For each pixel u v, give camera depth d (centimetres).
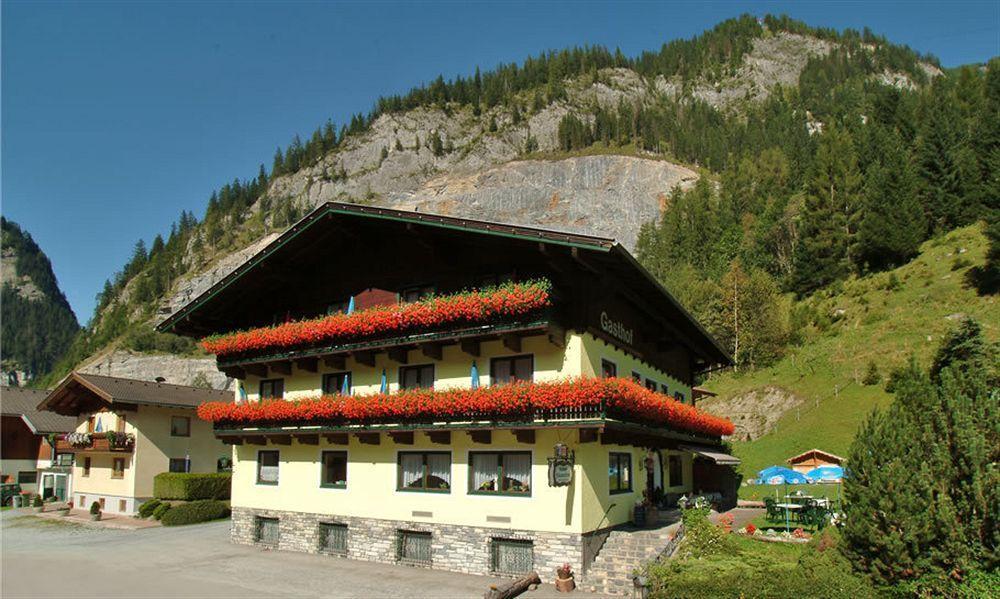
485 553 2016
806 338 7319
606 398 1805
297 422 2422
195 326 2858
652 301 2391
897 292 7231
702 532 1775
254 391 2769
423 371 2267
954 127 9831
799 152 13912
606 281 2017
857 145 11138
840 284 8188
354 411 2178
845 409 5269
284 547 2544
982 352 4441
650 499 2494
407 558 2203
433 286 2261
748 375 7038
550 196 18100
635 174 17862
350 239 2509
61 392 4138
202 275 18912
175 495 3731
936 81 13162
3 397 5328
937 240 7981
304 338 2339
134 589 1967
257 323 2791
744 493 3888
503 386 1923
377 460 2314
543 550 1912
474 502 2058
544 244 1917
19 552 2786
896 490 1337
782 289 9375
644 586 1533
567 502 1895
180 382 13275
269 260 2528
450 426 1992
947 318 6147
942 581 1264
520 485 1997
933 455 1352
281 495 2592
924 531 1291
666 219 14000
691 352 3347
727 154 19038
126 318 18650
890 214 8212
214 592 1903
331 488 2428
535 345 2036
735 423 5934
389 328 2150
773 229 10394
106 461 4138
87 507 4231
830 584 1305
